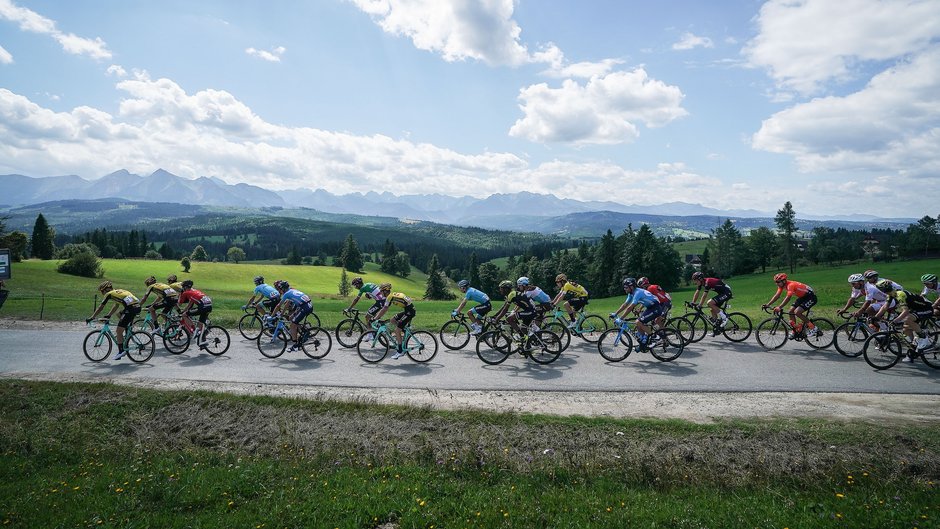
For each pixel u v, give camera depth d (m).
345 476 8.13
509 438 9.20
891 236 125.19
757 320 18.45
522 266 122.06
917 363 13.01
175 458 9.17
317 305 34.94
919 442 8.48
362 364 14.09
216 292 78.50
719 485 7.68
